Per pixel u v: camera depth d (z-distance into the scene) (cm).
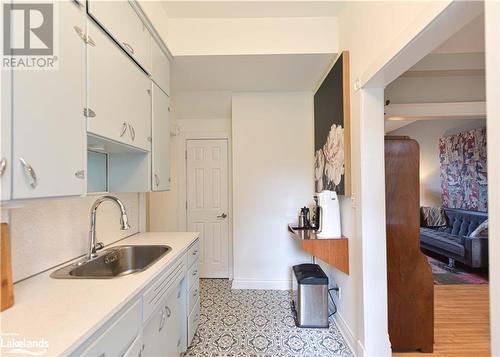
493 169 76
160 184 206
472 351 196
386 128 601
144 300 119
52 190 96
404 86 291
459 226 438
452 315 253
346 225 216
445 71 273
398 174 192
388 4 143
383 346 174
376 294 175
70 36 107
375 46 158
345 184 204
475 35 217
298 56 231
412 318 192
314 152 312
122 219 157
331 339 214
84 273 144
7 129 80
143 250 185
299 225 291
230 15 223
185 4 207
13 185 81
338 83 217
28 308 91
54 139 97
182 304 190
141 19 174
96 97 123
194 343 209
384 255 177
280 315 255
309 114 324
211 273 372
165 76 219
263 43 227
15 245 115
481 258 351
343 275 220
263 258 325
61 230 142
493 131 76
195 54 227
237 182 326
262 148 325
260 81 289
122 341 99
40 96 92
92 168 176
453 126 480
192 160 376
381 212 177
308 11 218
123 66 149
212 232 374
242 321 243
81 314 86
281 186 324
